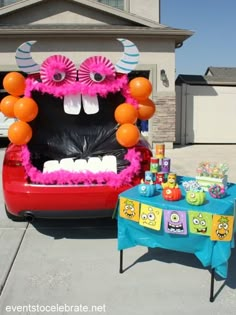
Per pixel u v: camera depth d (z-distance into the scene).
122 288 3.12
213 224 2.84
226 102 13.04
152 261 3.62
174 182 3.32
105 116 4.77
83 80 4.08
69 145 4.75
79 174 3.80
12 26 11.67
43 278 3.28
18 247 3.93
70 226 4.54
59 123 4.70
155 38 11.40
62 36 11.26
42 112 4.57
